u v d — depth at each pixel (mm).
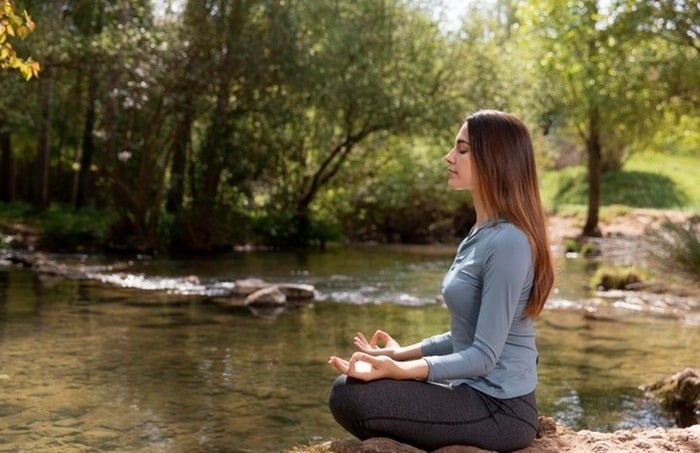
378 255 19234
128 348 7754
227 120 19969
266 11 19375
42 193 23812
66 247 17922
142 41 17375
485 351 3250
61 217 21484
